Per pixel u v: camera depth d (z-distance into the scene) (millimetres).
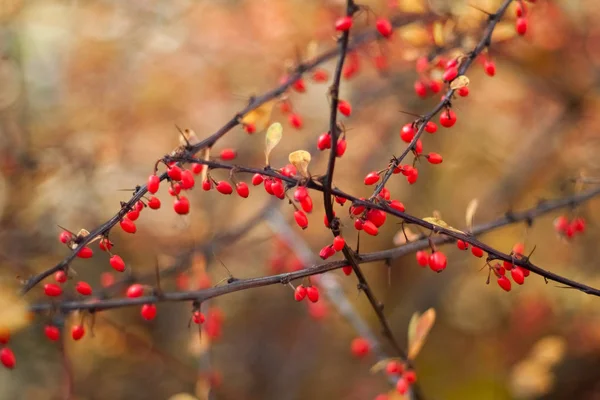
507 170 5473
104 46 4891
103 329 4312
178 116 5203
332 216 1884
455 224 6039
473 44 2730
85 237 1997
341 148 1902
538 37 3934
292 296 6363
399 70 4328
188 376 4934
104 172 4852
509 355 5469
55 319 2207
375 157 5324
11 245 4414
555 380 5023
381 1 3418
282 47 4418
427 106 5301
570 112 4656
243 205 5676
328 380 5918
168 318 5910
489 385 5379
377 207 1867
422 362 5766
